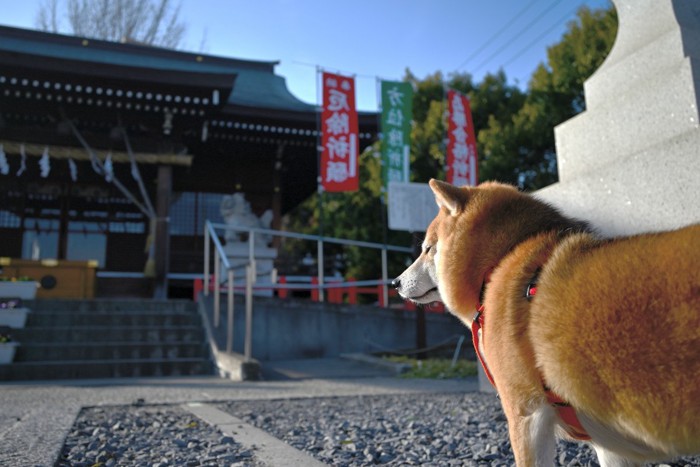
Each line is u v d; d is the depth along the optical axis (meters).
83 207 19.89
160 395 5.46
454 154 12.65
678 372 1.19
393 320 11.22
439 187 1.93
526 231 1.77
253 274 7.38
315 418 4.16
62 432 3.38
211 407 4.66
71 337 8.59
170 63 21.81
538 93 17.92
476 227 1.85
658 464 2.53
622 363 1.26
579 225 1.83
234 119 17.59
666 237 1.33
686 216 2.89
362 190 19.84
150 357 8.54
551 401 1.48
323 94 12.54
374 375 7.80
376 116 17.55
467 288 1.84
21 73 13.32
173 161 15.25
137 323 9.33
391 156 12.13
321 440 3.36
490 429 3.53
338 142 12.45
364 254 19.52
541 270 1.53
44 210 19.59
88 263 12.88
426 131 18.78
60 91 14.09
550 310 1.41
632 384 1.25
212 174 20.50
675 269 1.23
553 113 16.95
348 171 12.39
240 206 13.91
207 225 10.12
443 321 11.57
